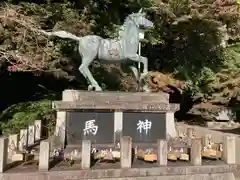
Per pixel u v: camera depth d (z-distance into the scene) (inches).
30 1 434.9
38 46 390.0
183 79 594.9
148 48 608.1
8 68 371.9
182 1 506.6
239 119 666.2
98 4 509.4
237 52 645.9
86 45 296.0
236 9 516.1
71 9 442.9
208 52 606.9
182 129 370.9
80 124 274.7
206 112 644.1
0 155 199.2
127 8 546.3
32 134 297.4
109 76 482.9
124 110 282.5
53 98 452.4
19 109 404.2
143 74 315.3
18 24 368.5
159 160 231.5
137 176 218.5
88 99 281.1
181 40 592.4
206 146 265.9
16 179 196.1
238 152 363.3
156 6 516.4
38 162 223.3
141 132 286.5
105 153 233.6
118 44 305.7
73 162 231.5
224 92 597.3
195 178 231.1
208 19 514.6
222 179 237.5
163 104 292.5
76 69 480.1
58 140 265.7
